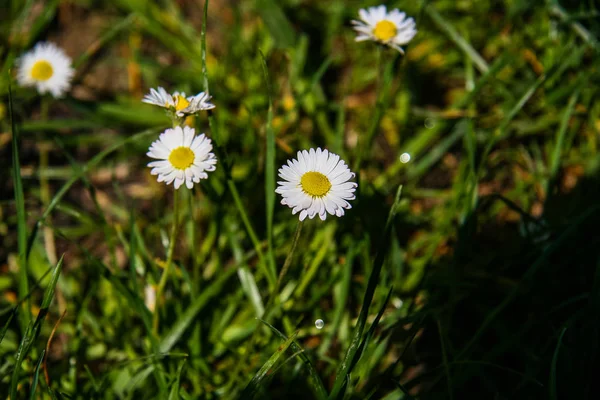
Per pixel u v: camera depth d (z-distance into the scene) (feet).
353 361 1.14
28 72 1.44
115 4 1.69
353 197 1.10
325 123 1.53
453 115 1.50
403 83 1.57
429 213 1.47
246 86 1.58
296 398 1.28
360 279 1.37
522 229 1.39
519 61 1.57
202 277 1.37
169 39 1.61
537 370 1.23
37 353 1.25
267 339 1.30
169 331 1.26
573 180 1.47
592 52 1.53
